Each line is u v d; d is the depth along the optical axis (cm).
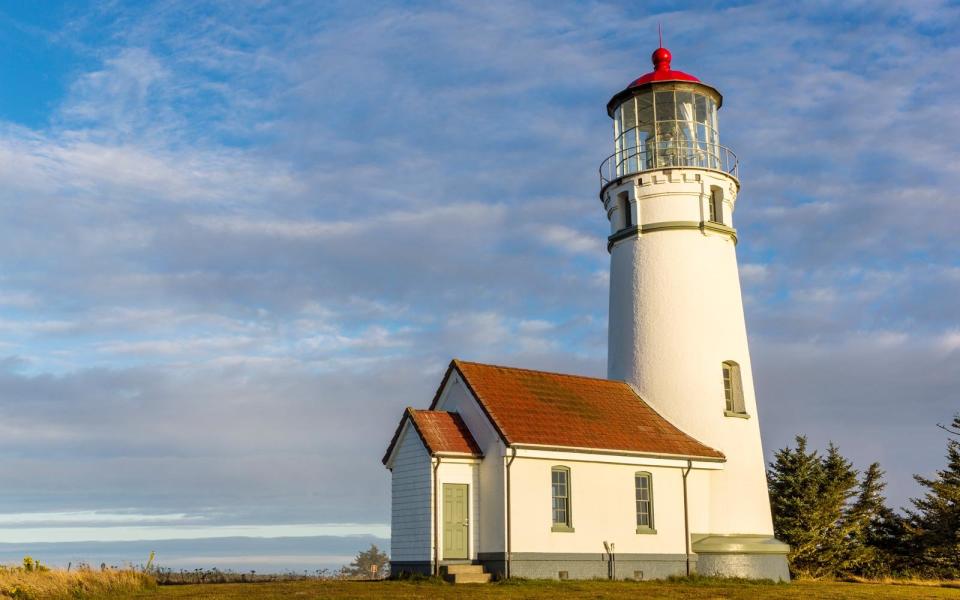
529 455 2775
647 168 3534
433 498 2748
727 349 3362
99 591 2294
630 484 2997
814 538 3894
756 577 3141
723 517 3191
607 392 3284
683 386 3294
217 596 2211
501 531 2727
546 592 2344
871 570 3938
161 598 2184
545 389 3106
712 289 3378
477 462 2844
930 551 3859
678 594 2384
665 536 3033
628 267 3494
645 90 3494
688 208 3406
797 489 4109
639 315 3422
